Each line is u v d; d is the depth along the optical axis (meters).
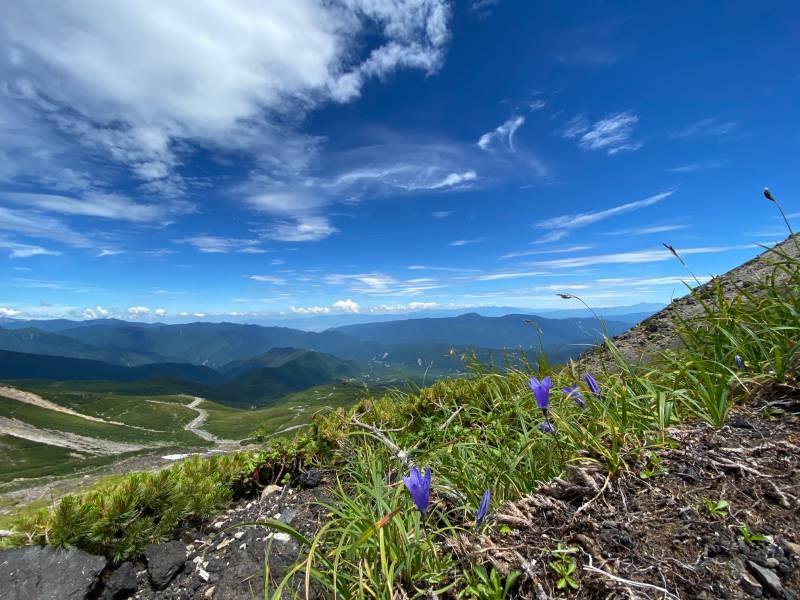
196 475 4.85
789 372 3.30
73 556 3.52
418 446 5.17
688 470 2.64
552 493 2.74
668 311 7.48
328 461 5.34
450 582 2.30
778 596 1.73
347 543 2.83
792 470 2.41
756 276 6.09
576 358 6.97
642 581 1.94
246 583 3.19
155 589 3.43
